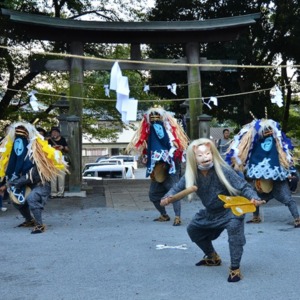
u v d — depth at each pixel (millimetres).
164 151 7879
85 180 17188
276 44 19125
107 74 20609
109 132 22812
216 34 12852
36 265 5312
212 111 21250
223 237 6734
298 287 4371
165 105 20797
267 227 7535
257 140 7629
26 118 19031
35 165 7305
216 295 4168
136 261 5414
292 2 17328
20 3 15984
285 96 23375
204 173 4652
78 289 4426
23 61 17672
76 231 7344
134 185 15180
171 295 4195
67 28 12234
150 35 12867
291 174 7770
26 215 7797
